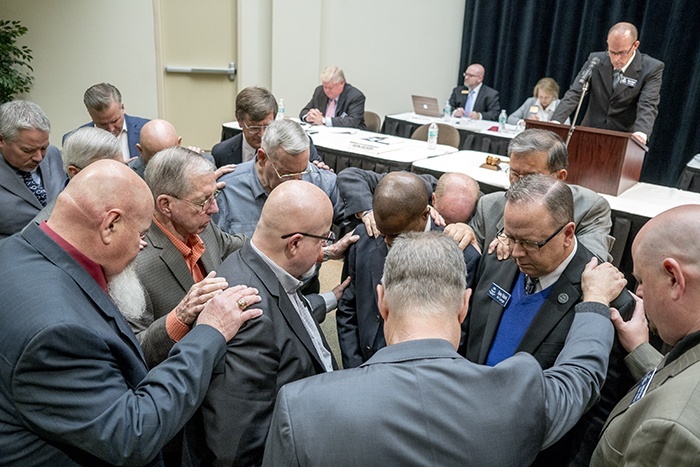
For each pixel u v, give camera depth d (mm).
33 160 2262
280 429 831
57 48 5672
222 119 6211
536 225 1276
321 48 6340
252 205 2223
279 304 1249
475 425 824
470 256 1679
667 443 766
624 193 2795
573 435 1277
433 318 929
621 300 1299
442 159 3541
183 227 1588
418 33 6750
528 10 6305
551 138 1855
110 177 1067
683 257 884
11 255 1034
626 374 1255
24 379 911
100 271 1091
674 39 5418
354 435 801
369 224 1796
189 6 5773
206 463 1173
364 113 5676
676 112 5609
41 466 985
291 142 2004
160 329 1291
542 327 1356
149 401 1015
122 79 5848
